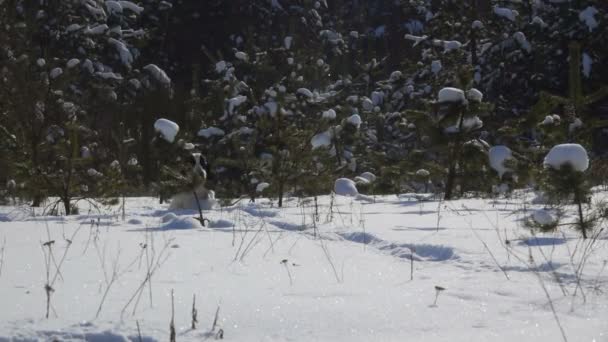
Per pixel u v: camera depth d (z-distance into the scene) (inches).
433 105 457.7
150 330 104.1
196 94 904.9
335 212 329.4
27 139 412.2
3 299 125.9
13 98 450.9
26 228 262.5
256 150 625.6
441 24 998.4
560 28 911.0
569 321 112.2
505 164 415.8
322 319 112.8
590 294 133.3
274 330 106.3
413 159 486.9
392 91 1040.2
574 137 409.4
